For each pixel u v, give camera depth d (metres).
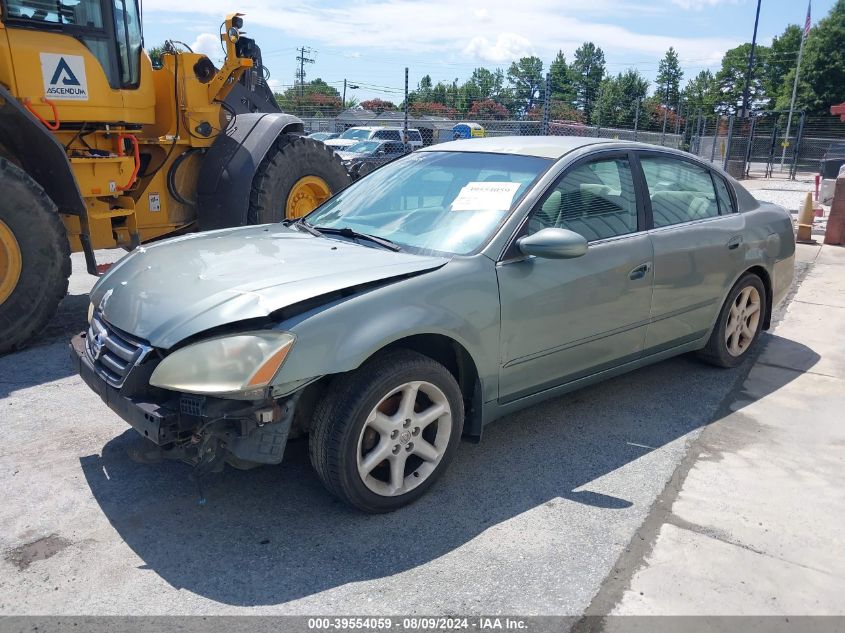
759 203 5.23
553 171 3.72
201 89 6.82
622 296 3.89
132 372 2.81
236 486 3.34
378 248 3.50
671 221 4.30
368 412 2.92
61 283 5.32
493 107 31.36
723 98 85.31
